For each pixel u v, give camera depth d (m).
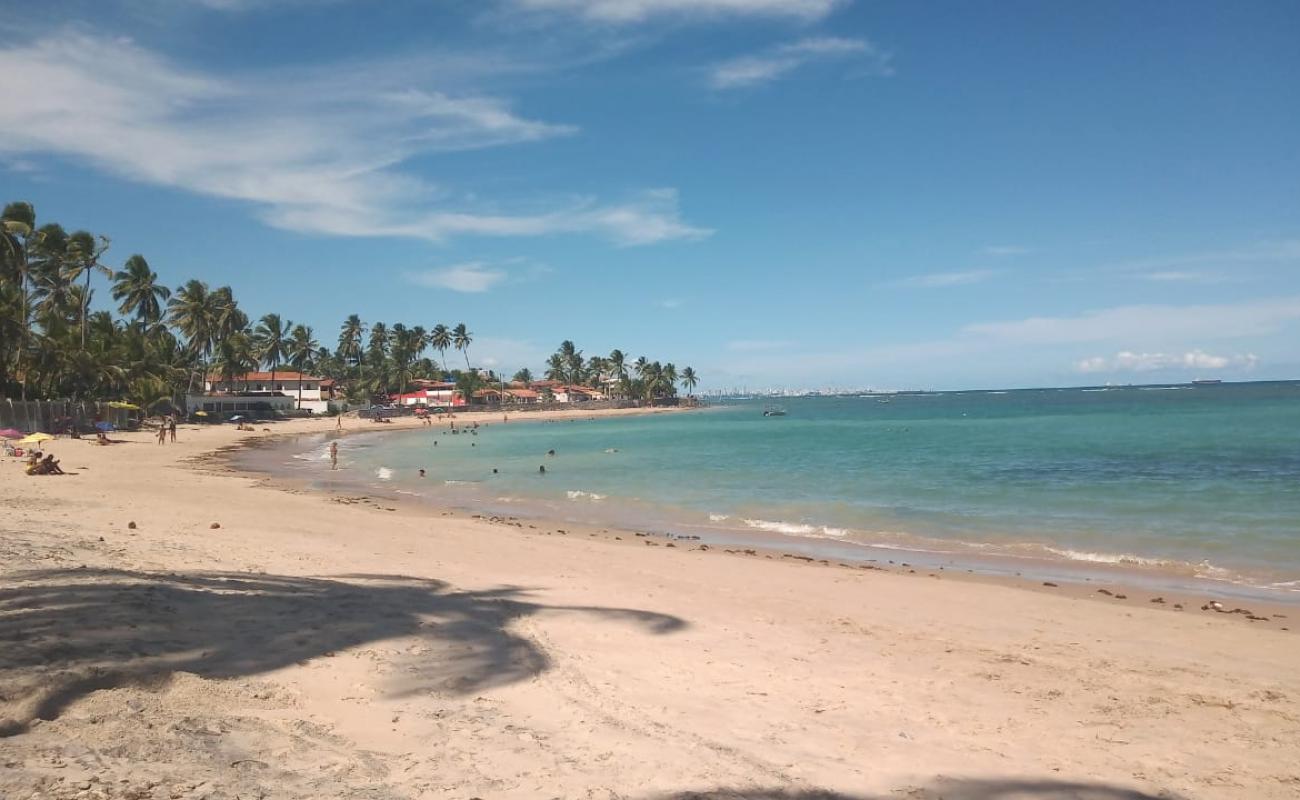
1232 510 22.48
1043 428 72.56
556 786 4.78
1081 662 8.75
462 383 163.62
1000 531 20.14
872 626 10.25
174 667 6.07
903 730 6.38
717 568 14.42
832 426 94.81
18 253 56.50
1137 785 5.48
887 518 22.73
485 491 31.02
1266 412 89.50
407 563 13.21
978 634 10.01
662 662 7.97
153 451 47.09
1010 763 5.77
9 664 5.43
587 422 129.25
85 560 10.41
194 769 4.38
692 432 86.88
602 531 20.45
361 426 101.19
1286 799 5.33
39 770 4.05
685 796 4.79
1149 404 138.25
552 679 7.07
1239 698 7.54
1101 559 16.34
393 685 6.41
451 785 4.65
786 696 7.12
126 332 77.69
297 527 17.42
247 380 120.12
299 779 4.46
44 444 47.00
